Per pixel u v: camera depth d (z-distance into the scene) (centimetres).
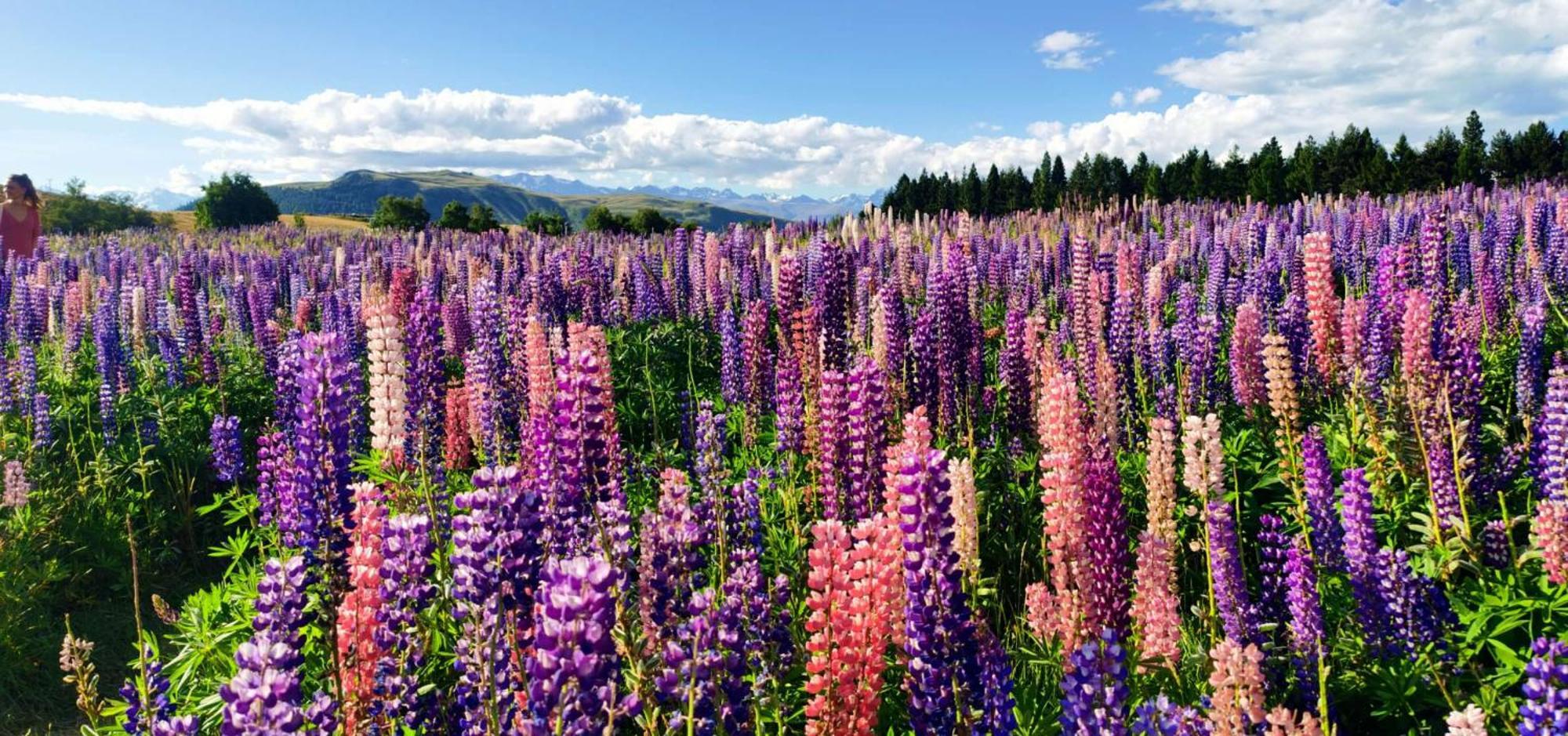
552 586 303
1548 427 578
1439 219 887
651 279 1656
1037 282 1658
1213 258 1433
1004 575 747
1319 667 420
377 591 452
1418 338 717
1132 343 1003
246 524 1113
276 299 2041
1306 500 662
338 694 434
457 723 471
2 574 867
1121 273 1275
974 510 560
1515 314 1099
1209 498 574
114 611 952
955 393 912
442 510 775
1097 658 373
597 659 285
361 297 1590
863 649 414
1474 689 525
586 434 497
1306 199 3228
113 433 1155
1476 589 596
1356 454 823
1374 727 538
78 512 1036
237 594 676
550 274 1517
